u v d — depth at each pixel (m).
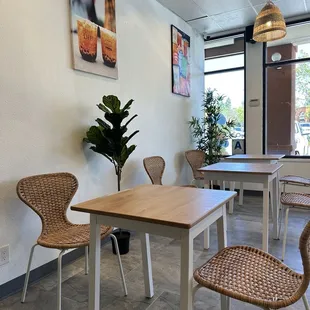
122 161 2.70
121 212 1.30
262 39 3.13
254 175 2.45
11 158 2.03
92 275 1.47
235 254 1.43
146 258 1.93
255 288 1.15
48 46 2.29
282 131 5.02
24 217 2.12
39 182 2.01
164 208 1.36
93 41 2.72
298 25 4.74
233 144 5.33
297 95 4.88
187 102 4.78
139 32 3.47
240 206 4.38
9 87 2.01
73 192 2.20
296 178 3.58
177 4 4.00
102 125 2.55
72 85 2.53
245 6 4.13
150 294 1.96
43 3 2.24
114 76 3.01
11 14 2.01
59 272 1.62
